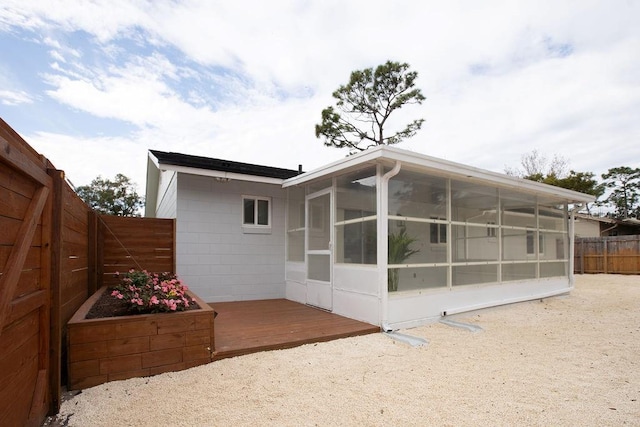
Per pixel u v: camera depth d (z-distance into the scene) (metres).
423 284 5.48
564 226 8.76
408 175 5.42
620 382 3.21
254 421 2.43
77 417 2.44
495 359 3.83
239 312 5.87
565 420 2.51
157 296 3.62
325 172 5.72
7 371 1.77
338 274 5.75
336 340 4.38
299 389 2.96
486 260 6.59
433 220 5.66
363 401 2.77
